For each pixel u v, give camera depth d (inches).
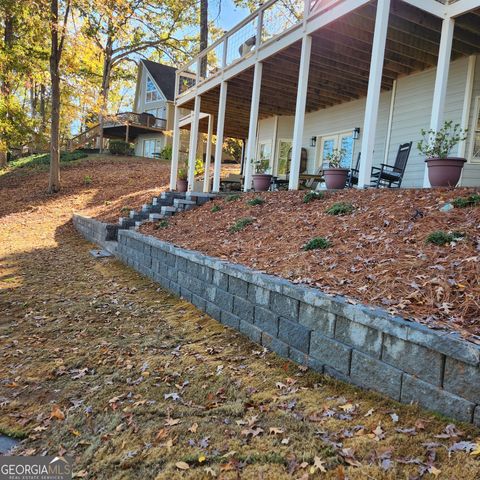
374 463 72.6
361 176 215.6
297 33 260.5
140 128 984.9
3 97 629.0
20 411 110.7
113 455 87.4
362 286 112.7
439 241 124.7
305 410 92.7
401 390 87.2
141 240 258.1
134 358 135.8
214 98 414.3
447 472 67.4
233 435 87.9
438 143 206.1
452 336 79.7
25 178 679.1
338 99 390.6
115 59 907.4
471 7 203.9
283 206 232.8
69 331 168.2
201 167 575.5
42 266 293.0
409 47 267.4
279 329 124.5
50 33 573.6
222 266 158.6
